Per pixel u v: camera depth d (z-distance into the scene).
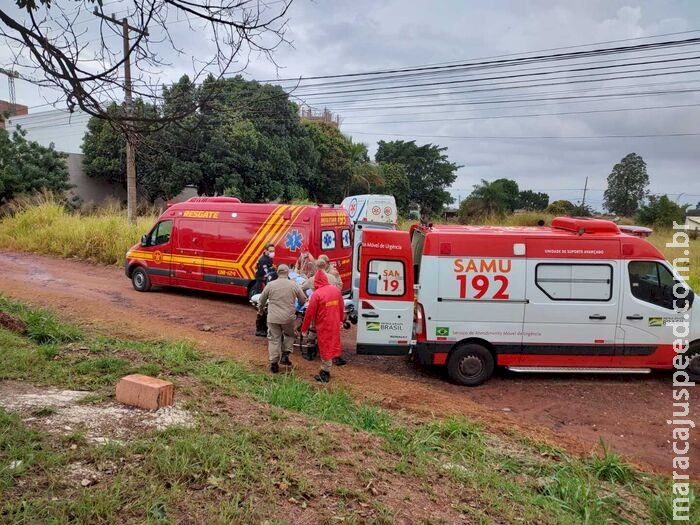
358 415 6.43
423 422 6.58
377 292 8.45
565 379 8.86
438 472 4.93
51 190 29.19
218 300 14.18
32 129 39.66
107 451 4.14
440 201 60.75
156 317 11.91
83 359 7.13
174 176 30.88
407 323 8.48
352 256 13.15
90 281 16.09
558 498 4.86
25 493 3.47
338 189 43.91
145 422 4.90
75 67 3.97
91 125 31.83
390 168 52.78
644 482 5.50
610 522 4.59
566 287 8.36
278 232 12.80
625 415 7.39
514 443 6.21
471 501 4.43
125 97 4.28
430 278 8.34
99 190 35.78
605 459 5.65
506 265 8.31
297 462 4.49
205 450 4.31
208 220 13.81
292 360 9.15
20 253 21.20
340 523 3.62
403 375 8.83
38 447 4.11
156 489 3.68
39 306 11.52
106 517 3.34
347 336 11.40
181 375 6.98
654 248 8.41
